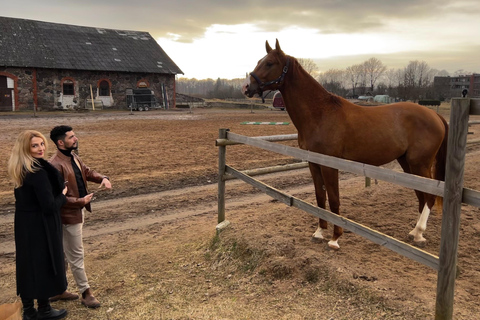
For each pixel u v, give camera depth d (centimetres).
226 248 463
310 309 330
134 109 3606
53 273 336
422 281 353
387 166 1069
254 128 2059
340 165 349
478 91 8712
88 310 368
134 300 383
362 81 10838
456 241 263
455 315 295
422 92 6112
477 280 358
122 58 3741
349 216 565
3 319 326
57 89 3359
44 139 335
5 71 3133
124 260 480
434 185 272
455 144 254
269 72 441
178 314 350
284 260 402
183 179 912
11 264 481
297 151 401
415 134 441
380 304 315
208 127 2092
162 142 1480
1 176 893
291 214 579
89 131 1838
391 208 603
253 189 842
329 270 370
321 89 444
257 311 340
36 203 328
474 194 249
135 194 790
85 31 3928
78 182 374
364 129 426
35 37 3503
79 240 369
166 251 501
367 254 422
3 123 2184
